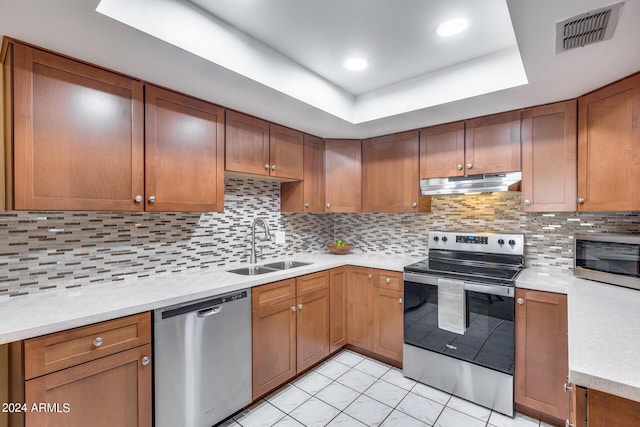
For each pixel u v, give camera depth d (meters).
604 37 1.28
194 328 1.69
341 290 2.78
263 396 2.17
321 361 2.67
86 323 1.31
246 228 2.68
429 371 2.29
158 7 1.31
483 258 2.54
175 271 2.19
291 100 2.00
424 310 2.31
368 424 1.89
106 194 1.57
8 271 1.53
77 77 1.47
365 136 2.93
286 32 1.66
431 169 2.58
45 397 1.21
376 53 1.87
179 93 1.87
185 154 1.90
